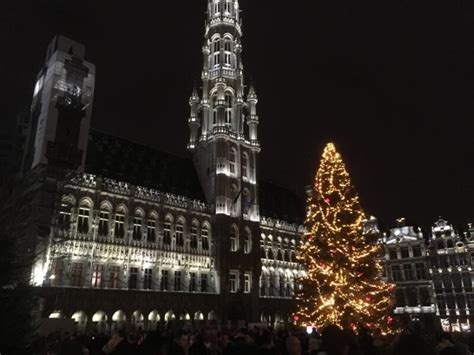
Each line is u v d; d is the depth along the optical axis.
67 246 45.97
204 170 70.00
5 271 11.66
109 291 47.91
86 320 45.41
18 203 14.14
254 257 66.25
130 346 11.08
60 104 51.44
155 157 67.31
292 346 9.16
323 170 37.97
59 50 54.44
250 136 75.94
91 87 56.06
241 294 62.31
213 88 75.00
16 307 11.90
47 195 40.62
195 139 74.56
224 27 79.75
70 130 51.44
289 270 73.38
